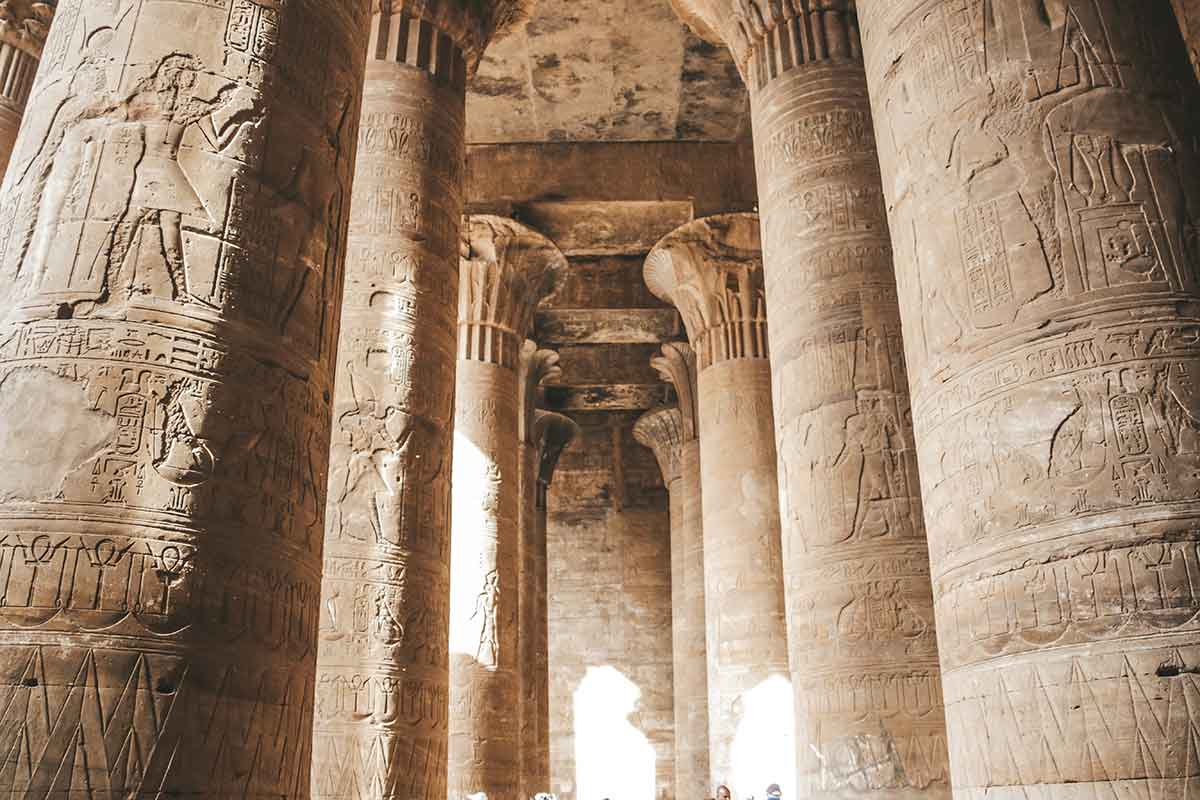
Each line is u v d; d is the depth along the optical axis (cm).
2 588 395
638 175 2028
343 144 570
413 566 924
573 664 3130
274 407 478
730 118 1995
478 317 1870
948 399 525
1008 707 454
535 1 1331
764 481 1720
